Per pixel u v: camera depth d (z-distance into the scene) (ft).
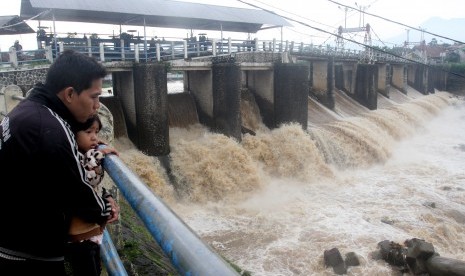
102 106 21.52
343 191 67.97
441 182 74.23
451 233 54.29
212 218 55.67
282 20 98.37
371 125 99.71
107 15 70.08
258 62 80.48
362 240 50.26
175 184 60.90
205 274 3.68
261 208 59.36
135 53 62.75
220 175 62.49
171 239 4.43
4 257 6.84
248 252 47.52
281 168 73.46
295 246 48.73
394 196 66.18
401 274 43.04
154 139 61.21
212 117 73.51
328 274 43.47
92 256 8.29
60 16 67.05
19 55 57.57
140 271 24.39
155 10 73.10
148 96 60.18
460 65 215.51
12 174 6.59
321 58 106.52
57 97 7.52
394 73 171.73
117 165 7.84
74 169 6.82
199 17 79.66
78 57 7.72
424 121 134.31
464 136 117.91
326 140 81.71
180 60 66.54
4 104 35.70
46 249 7.02
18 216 6.73
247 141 73.05
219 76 71.00
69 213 7.36
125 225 31.14
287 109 81.10
